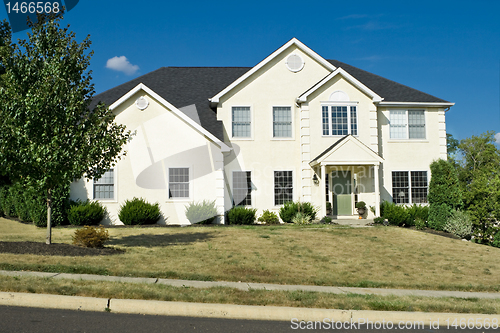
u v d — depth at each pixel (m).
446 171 20.31
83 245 12.02
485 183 19.12
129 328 6.18
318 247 13.95
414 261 12.77
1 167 10.62
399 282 10.27
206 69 26.59
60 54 11.05
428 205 22.11
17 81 10.72
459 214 18.86
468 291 10.01
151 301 7.24
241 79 21.78
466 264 12.74
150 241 14.07
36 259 10.06
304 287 9.23
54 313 6.75
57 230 17.09
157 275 9.45
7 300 7.16
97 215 18.89
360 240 15.48
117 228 17.91
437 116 22.91
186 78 25.50
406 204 22.17
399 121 22.69
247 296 7.88
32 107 10.50
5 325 6.04
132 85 24.34
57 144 10.60
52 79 10.86
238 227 18.39
